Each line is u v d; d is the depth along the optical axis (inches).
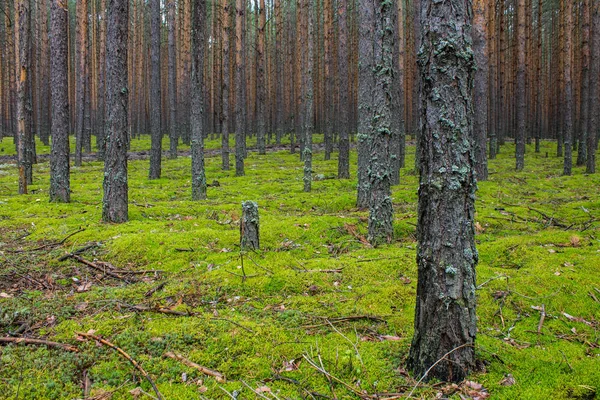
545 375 124.0
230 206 374.6
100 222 309.4
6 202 397.4
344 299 181.3
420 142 122.4
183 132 1167.6
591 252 225.0
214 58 1277.1
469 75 118.0
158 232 279.0
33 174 635.5
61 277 211.3
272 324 159.2
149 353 139.9
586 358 132.3
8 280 203.0
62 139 382.0
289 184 524.7
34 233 284.7
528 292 180.9
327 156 831.7
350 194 411.5
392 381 123.8
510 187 470.9
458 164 117.0
